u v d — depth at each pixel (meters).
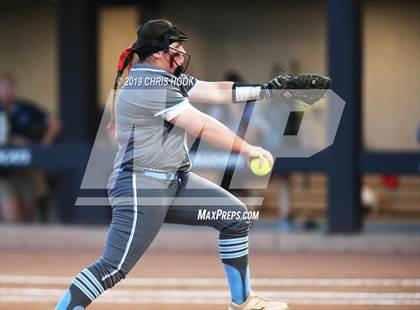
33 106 46.66
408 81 44.66
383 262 33.94
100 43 43.06
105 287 18.30
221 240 19.31
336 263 33.78
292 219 40.66
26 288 28.45
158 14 44.25
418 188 44.66
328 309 24.48
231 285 19.53
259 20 46.22
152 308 24.83
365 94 45.03
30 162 41.06
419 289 27.78
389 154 37.53
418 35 44.44
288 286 28.56
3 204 42.84
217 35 46.53
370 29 44.88
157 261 34.66
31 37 47.56
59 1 41.41
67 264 34.06
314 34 45.69
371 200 44.28
